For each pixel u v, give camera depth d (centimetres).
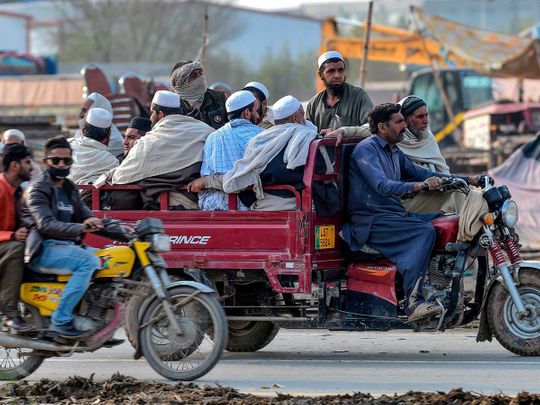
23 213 2042
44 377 2170
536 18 17688
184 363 2069
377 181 2280
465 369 2173
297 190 2261
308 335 2794
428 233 2252
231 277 2330
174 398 1834
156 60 14325
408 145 2462
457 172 6212
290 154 2245
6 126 5009
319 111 2738
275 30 15200
